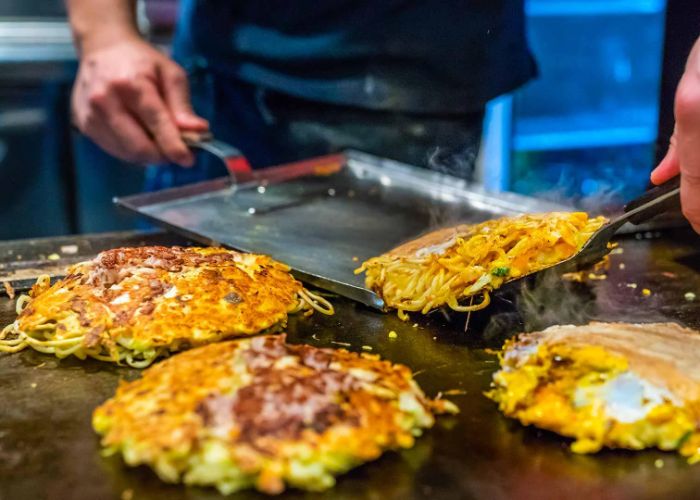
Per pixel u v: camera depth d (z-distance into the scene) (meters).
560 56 1.52
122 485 0.52
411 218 0.86
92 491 0.51
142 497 0.51
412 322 0.69
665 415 0.54
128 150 0.95
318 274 0.73
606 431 0.54
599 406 0.55
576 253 0.67
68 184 1.50
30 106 1.44
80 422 0.57
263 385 0.54
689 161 0.62
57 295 0.65
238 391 0.53
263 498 0.51
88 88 0.96
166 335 0.61
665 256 0.82
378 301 0.70
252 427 0.51
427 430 0.56
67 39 1.60
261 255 0.72
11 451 0.54
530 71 1.05
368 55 0.97
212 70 1.07
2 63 1.39
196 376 0.55
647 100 1.62
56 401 0.59
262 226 0.82
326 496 0.51
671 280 0.77
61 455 0.54
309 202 0.89
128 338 0.62
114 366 0.62
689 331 0.62
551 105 1.55
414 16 0.95
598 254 0.68
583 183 1.42
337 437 0.51
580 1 1.48
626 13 1.51
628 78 1.60
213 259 0.70
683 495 0.52
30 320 0.64
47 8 1.66
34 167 1.48
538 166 1.51
